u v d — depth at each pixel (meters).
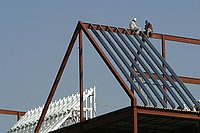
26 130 59.16
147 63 42.09
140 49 43.00
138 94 38.59
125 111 38.50
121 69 40.34
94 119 41.16
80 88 42.88
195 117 39.81
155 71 41.38
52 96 47.19
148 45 44.53
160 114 38.62
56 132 44.41
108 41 43.09
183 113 39.47
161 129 44.09
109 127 43.31
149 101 39.66
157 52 43.69
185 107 41.72
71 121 51.56
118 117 39.09
